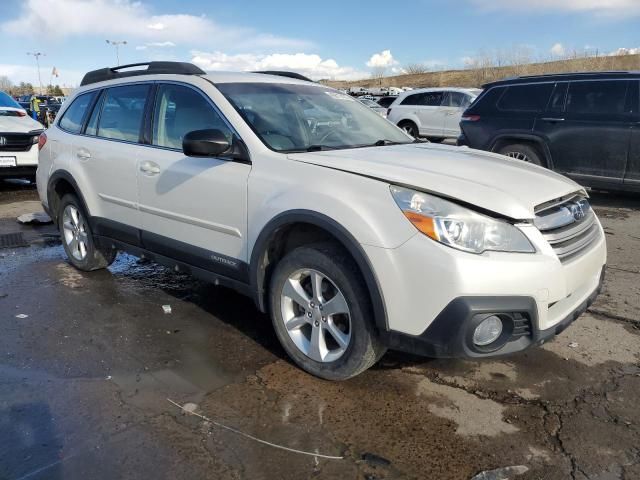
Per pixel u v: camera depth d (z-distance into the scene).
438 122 16.30
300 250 3.06
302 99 4.02
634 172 7.33
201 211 3.59
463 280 2.52
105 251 4.88
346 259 2.88
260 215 3.19
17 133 8.37
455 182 2.79
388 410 2.86
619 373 3.23
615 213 7.39
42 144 5.27
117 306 4.23
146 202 4.02
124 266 5.21
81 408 2.86
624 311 4.10
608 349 3.52
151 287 4.65
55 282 4.75
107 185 4.39
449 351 2.61
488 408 2.88
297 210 2.98
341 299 2.93
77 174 4.66
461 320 2.53
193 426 2.71
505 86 8.47
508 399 2.97
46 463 2.44
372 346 2.90
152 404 2.90
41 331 3.77
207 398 2.96
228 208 3.41
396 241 2.66
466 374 3.22
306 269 3.05
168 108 3.98
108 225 4.46
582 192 3.35
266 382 3.13
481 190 2.74
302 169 3.10
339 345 3.03
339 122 4.00
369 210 2.76
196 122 3.74
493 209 2.63
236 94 3.72
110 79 4.71
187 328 3.84
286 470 2.42
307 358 3.17
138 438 2.62
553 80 7.98
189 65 4.03
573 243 2.95
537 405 2.91
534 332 2.67
